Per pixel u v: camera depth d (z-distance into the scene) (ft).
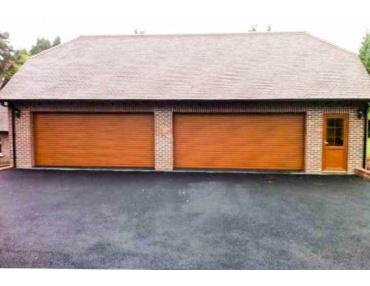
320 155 37.35
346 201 25.13
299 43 46.91
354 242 16.74
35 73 44.34
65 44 51.57
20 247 16.03
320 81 38.50
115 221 20.20
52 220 20.35
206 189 29.48
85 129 40.65
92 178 34.73
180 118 39.63
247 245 16.37
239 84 39.14
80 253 15.33
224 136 39.27
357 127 36.76
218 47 47.73
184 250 15.72
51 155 41.29
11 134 40.91
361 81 37.99
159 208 23.22
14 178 34.58
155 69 43.32
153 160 40.24
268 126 38.63
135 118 40.09
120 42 51.11
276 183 32.09
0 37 112.78
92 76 42.70
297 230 18.58
